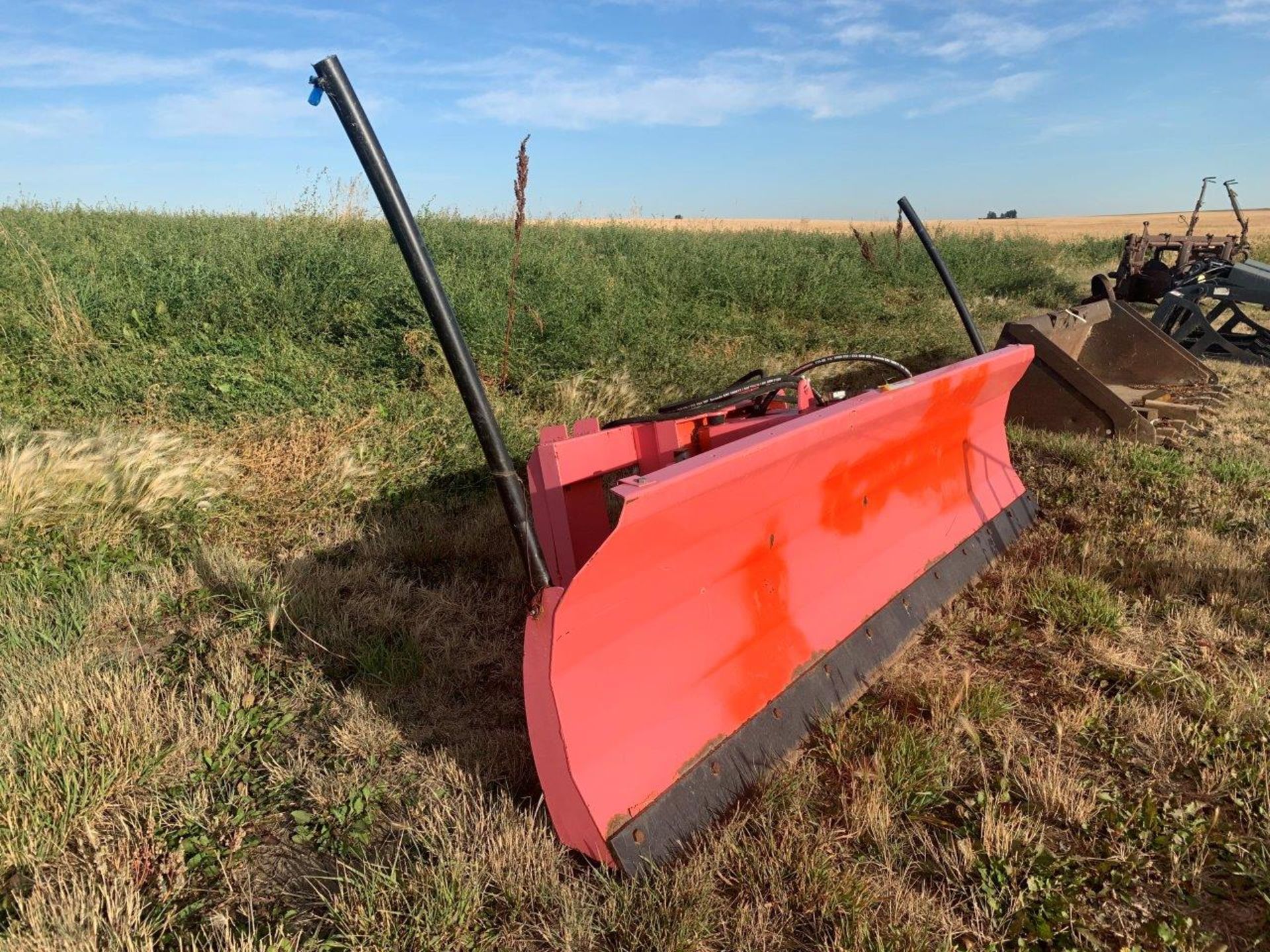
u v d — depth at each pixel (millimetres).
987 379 4629
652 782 2693
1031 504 5594
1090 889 2615
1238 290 11359
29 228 10797
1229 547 5051
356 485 5562
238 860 2721
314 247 9664
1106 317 8852
